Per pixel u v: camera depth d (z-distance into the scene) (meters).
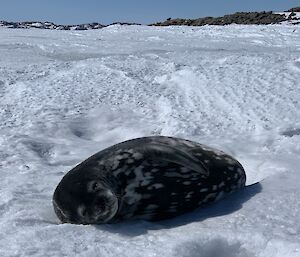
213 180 3.46
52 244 2.79
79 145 5.10
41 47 12.38
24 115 5.93
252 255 2.80
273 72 6.83
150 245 2.79
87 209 3.12
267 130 5.11
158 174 3.32
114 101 6.34
